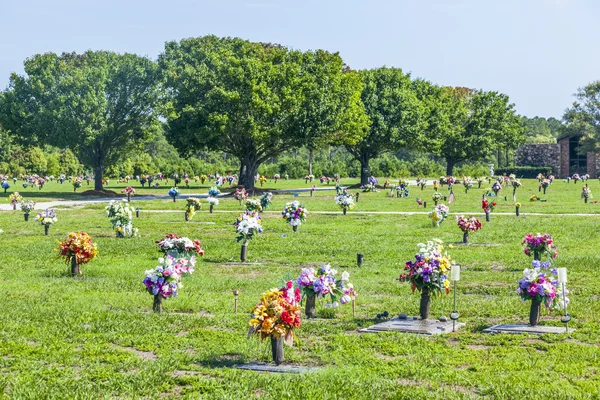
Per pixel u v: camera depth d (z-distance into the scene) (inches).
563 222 1701.5
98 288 878.4
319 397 440.8
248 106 3181.6
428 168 5497.1
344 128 3380.9
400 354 554.9
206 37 4040.4
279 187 3875.5
